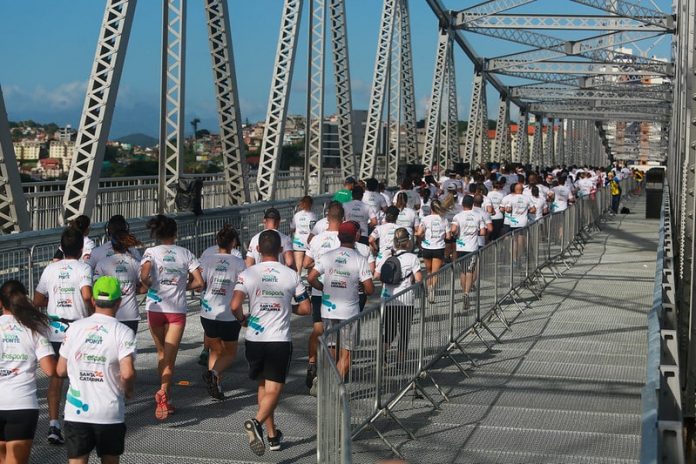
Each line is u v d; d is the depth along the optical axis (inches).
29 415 245.6
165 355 338.3
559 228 876.0
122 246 345.1
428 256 623.2
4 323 245.0
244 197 813.2
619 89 2460.6
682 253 426.0
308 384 376.8
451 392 387.5
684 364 372.5
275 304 304.5
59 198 695.7
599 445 307.6
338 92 1181.7
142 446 299.7
